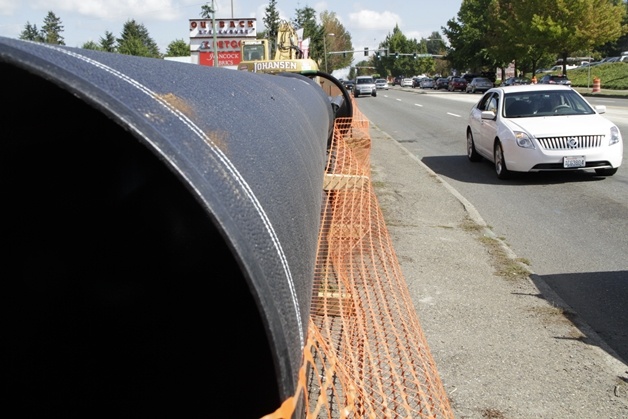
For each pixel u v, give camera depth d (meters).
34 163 1.65
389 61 152.88
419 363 3.72
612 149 11.21
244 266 1.14
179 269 1.68
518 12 58.72
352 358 2.90
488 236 7.69
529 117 12.02
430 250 7.05
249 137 1.65
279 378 1.23
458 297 5.64
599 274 6.41
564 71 58.81
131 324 1.72
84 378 1.75
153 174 1.63
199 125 1.39
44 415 1.75
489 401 3.92
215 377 1.66
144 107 1.26
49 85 1.34
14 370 1.76
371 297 4.68
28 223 1.73
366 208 5.91
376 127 23.91
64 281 1.76
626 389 4.04
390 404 3.19
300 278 1.61
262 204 1.40
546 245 7.52
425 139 19.73
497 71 87.81
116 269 1.71
